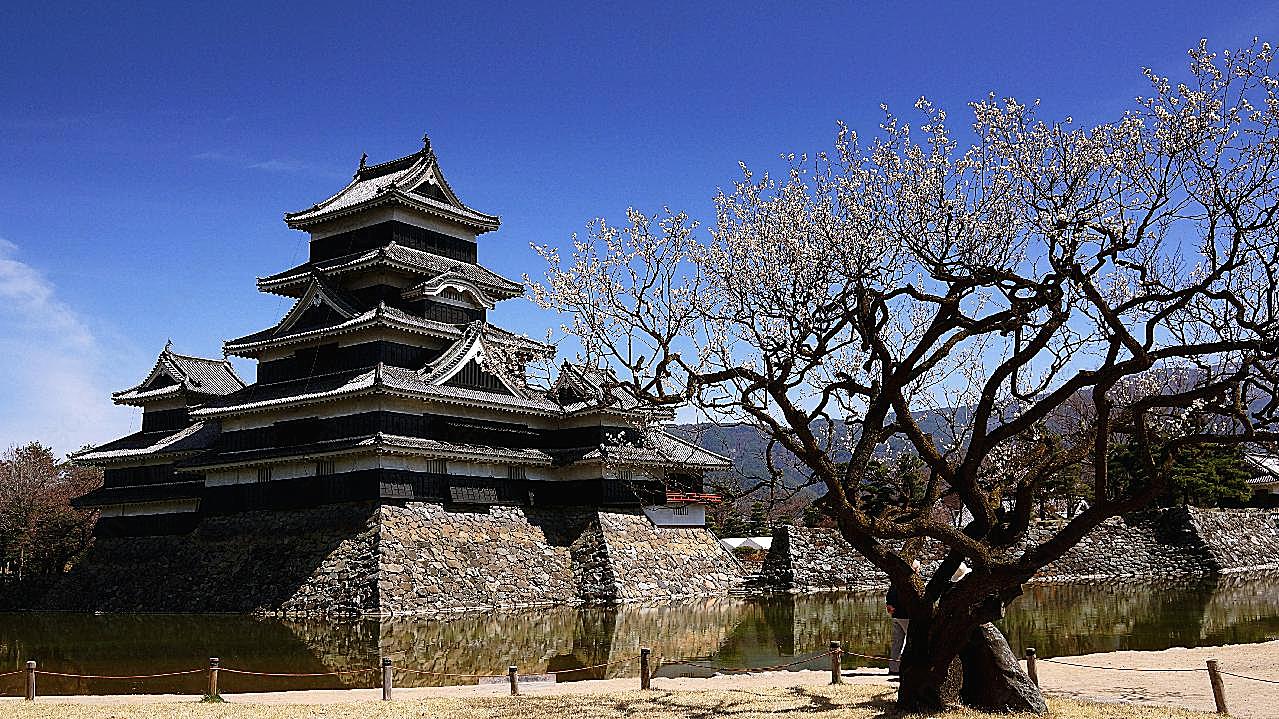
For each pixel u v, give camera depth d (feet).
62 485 290.15
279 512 178.70
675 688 78.02
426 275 197.88
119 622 156.56
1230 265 50.96
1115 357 53.78
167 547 190.90
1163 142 54.44
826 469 58.49
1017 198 58.23
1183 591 173.99
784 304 61.46
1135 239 51.75
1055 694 72.23
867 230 60.23
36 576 222.69
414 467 171.53
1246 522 230.27
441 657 108.88
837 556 198.08
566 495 191.83
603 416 187.32
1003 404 74.59
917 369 58.13
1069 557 202.39
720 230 65.21
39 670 101.71
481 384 189.98
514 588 169.07
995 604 56.80
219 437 200.85
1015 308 55.06
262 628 139.85
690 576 189.67
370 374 176.45
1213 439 53.01
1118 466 126.72
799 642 115.75
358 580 155.22
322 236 207.92
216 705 72.02
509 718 63.77
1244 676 79.92
